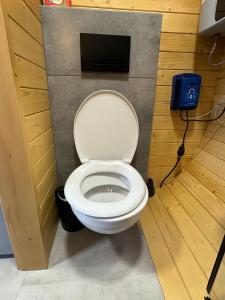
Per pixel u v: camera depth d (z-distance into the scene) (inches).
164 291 31.9
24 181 29.2
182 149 53.2
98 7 41.3
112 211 27.5
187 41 44.6
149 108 46.8
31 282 33.5
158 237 42.2
